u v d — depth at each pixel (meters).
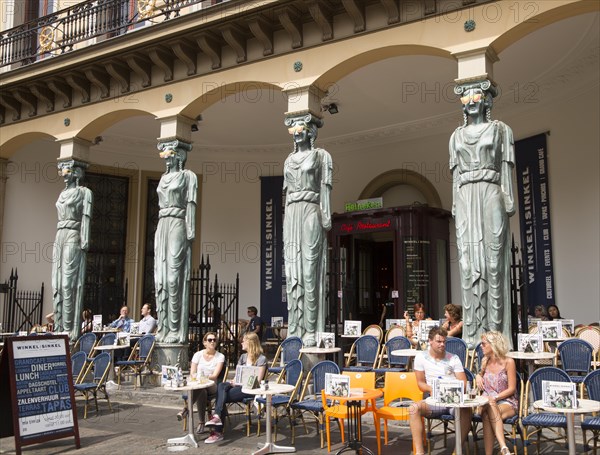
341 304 13.68
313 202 9.69
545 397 5.36
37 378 6.82
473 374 7.42
